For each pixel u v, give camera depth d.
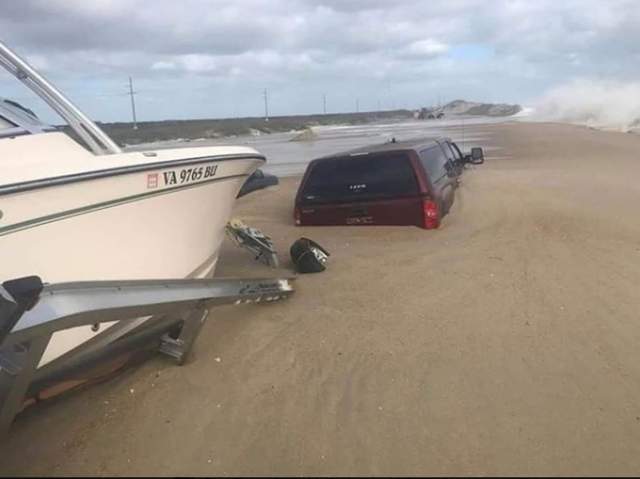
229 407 3.93
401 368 4.40
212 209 5.50
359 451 3.41
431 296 5.93
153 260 4.95
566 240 8.04
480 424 3.66
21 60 4.41
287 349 4.79
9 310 3.19
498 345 4.78
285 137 54.81
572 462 3.28
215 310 5.68
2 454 3.52
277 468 3.27
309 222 9.26
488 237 8.23
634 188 12.38
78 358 4.38
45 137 4.37
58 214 4.12
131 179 4.50
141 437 3.61
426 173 8.68
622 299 5.77
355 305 5.74
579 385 4.13
